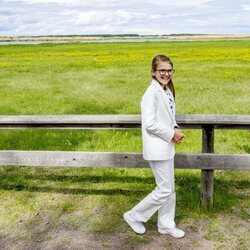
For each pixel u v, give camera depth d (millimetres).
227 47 57094
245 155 3980
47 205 4625
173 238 3781
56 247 3693
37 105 11805
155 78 3428
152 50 49500
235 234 3834
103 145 7164
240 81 17156
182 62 29359
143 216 3822
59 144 7379
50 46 72562
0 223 4191
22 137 7984
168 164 3518
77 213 4398
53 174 5680
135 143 7258
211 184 4219
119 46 68000
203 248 3602
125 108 11180
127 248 3631
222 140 7582
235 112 10266
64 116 4477
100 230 3986
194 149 6855
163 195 3615
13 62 31656
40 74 21797
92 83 17250
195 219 4145
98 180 5410
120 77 19562
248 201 4598
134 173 5629
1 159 4410
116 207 4527
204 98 12500
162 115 3416
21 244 3766
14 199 4805
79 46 70375
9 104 11961
